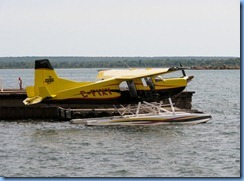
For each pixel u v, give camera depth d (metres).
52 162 46.41
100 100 65.62
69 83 65.31
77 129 63.28
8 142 55.31
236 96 119.69
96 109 71.31
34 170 43.94
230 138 57.00
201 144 53.66
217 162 46.06
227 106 93.31
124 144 53.75
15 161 46.84
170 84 66.94
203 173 42.75
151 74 64.69
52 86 65.00
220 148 51.62
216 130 62.06
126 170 43.62
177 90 67.12
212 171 43.31
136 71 68.81
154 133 59.94
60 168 44.44
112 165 45.25
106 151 50.47
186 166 44.88
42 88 64.38
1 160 47.16
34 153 49.88
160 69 67.50
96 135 58.91
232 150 50.72
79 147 52.44
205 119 66.62
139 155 48.81
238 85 177.75
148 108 67.94
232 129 62.81
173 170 43.62
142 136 58.09
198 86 169.75
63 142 55.09
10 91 80.00
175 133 59.91
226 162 46.03
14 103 72.25
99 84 65.38
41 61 65.00
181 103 76.44
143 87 66.25
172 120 65.81
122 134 59.44
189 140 55.81
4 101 72.19
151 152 49.94
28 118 72.38
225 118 73.12
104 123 65.56
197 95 123.06
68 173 42.97
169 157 47.94
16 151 50.81
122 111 70.62
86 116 70.56
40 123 68.88
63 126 66.00
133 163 45.91
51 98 64.69
